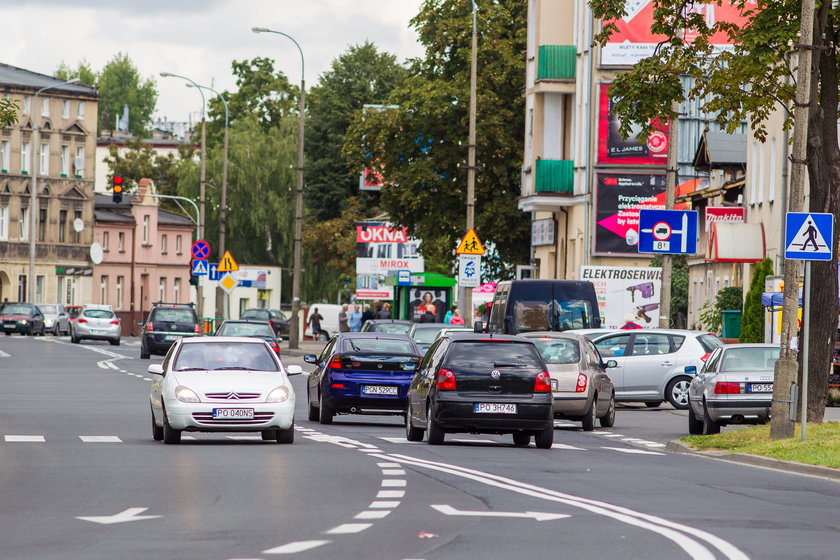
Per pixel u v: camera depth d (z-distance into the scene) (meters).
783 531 31.78
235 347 59.44
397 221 164.12
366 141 162.62
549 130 150.12
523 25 163.25
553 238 153.75
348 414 79.12
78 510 34.44
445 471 45.31
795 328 58.47
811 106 64.94
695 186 144.00
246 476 43.03
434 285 186.75
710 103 70.31
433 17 160.88
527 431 58.69
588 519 33.12
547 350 71.44
